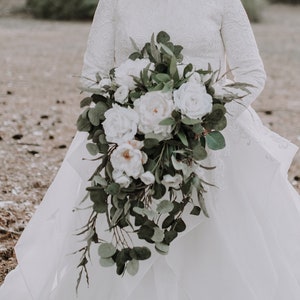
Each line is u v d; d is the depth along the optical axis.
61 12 21.67
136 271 2.95
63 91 10.74
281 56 15.30
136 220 2.92
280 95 11.14
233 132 3.27
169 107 2.80
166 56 2.91
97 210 2.93
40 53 14.50
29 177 6.39
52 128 8.32
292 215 3.45
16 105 9.52
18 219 5.29
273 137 3.49
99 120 2.92
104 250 2.95
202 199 2.95
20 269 3.47
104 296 3.26
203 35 3.17
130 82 2.90
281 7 28.09
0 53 14.22
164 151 2.86
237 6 3.24
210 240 3.17
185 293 3.19
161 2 3.20
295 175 6.81
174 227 2.99
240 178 3.28
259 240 3.21
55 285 3.49
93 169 3.21
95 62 3.33
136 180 2.90
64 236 3.45
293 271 3.43
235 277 3.12
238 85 3.00
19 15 22.22
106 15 3.31
